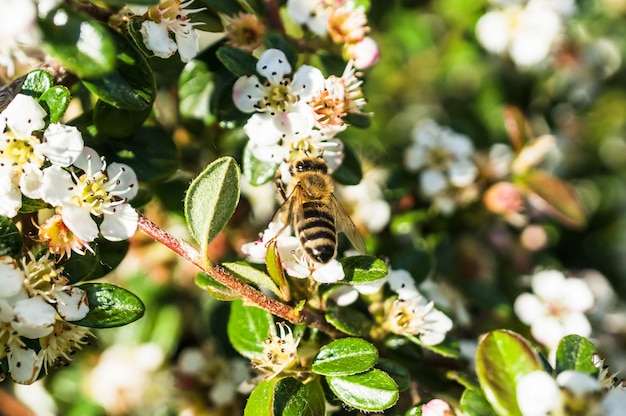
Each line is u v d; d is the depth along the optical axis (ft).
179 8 0.59
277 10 0.65
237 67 0.61
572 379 0.54
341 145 0.63
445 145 0.75
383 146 0.84
